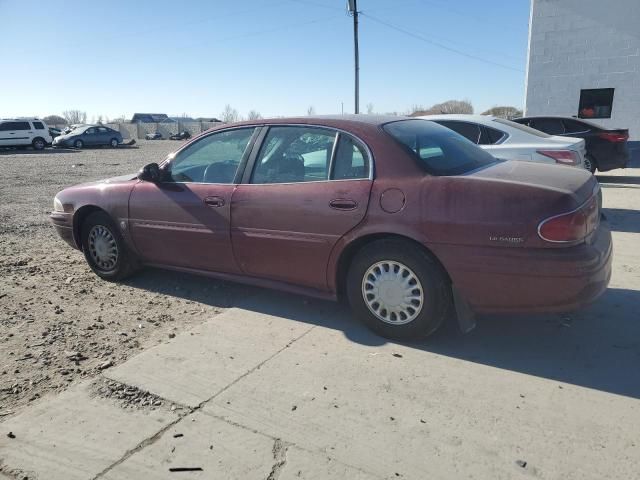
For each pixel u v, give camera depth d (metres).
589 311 4.25
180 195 4.58
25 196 11.77
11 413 3.00
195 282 5.23
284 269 4.11
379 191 3.61
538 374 3.30
